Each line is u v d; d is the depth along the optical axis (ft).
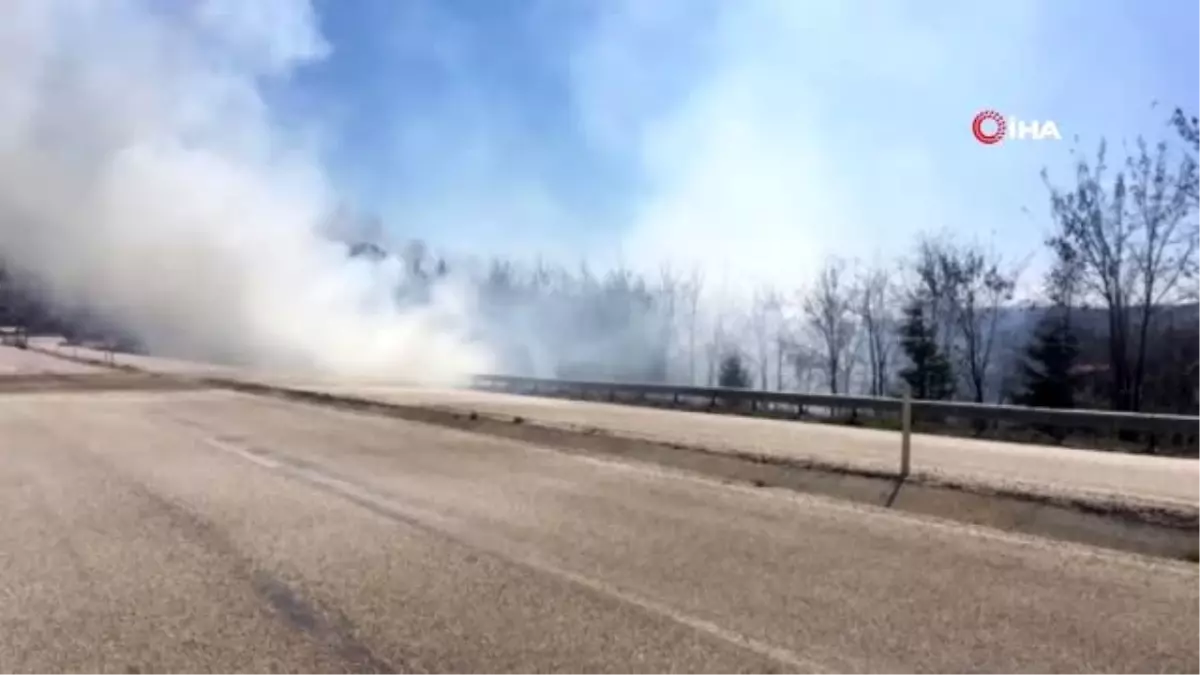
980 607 18.38
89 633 16.97
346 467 39.52
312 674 14.88
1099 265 125.08
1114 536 25.79
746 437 51.67
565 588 19.85
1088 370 131.03
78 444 47.88
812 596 19.19
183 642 16.44
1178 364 121.90
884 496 32.48
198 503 30.32
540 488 33.91
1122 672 14.90
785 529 26.27
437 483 35.06
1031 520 28.07
